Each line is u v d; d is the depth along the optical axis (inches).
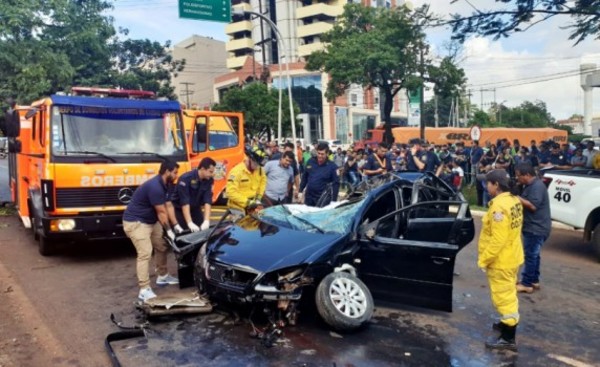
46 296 232.4
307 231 212.1
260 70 2388.0
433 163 489.7
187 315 207.8
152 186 217.3
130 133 300.4
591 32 372.2
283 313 196.9
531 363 170.4
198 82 3127.5
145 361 167.3
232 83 2532.0
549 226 241.9
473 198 568.1
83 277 263.4
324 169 321.4
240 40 2765.7
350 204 230.2
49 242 302.4
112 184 285.7
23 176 363.3
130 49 1576.0
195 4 642.8
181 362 166.4
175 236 237.9
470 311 218.5
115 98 303.3
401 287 205.9
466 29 396.2
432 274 199.2
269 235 211.5
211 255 204.5
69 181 275.1
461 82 1117.7
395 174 275.3
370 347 179.3
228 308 209.5
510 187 183.3
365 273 211.2
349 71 1124.5
